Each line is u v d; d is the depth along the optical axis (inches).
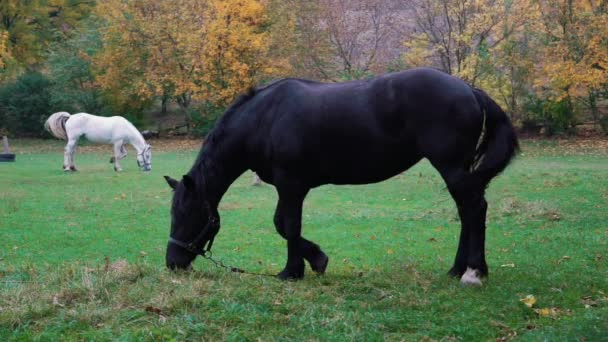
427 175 808.9
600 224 430.0
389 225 461.1
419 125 235.0
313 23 1456.7
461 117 231.6
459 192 236.8
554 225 434.6
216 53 1379.2
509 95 1302.9
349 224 470.3
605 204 518.9
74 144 878.4
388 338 184.1
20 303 207.6
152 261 356.2
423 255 345.1
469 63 1250.6
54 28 1849.2
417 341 182.2
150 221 494.6
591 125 1343.5
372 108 238.7
